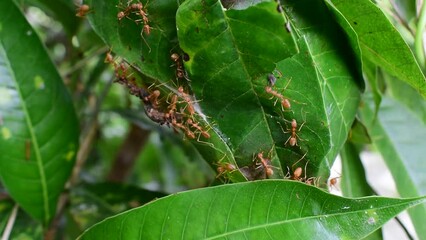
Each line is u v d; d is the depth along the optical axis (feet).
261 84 0.57
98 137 1.54
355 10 0.60
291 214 0.55
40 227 0.87
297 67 0.57
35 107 0.80
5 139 0.79
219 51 0.55
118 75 0.66
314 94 0.57
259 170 0.62
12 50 0.79
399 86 0.89
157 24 0.61
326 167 0.60
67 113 0.84
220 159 0.62
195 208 0.56
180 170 1.59
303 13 0.58
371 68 0.71
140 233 0.58
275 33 0.52
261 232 0.55
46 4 1.05
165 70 0.61
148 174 1.84
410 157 0.86
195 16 0.54
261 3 0.51
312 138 0.59
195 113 0.61
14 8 0.78
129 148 1.46
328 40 0.59
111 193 0.97
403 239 1.89
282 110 0.58
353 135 0.76
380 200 0.55
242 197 0.56
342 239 0.54
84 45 1.03
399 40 0.60
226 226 0.56
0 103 0.78
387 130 0.88
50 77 0.82
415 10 0.76
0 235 0.86
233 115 0.60
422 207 0.77
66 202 0.97
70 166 0.85
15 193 0.82
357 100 0.65
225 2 0.56
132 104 1.44
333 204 0.55
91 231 0.60
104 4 0.65
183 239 0.56
